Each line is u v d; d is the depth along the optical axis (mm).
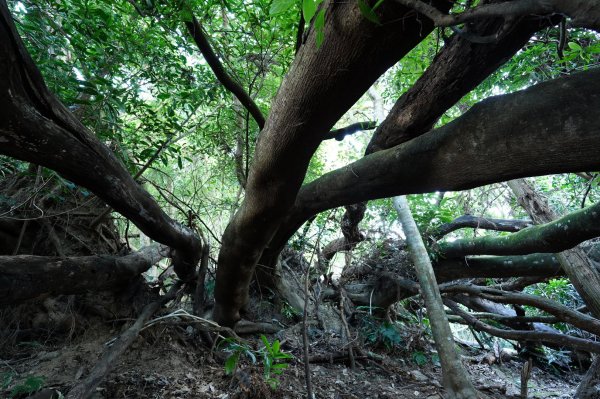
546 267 4566
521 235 3971
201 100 3859
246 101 3020
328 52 1746
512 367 5918
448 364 3092
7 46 1600
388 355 5188
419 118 2578
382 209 5691
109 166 2412
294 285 5859
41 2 2664
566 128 1456
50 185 3785
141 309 3959
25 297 2400
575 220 3246
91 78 2908
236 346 3180
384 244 5684
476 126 1811
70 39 2779
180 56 3541
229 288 4008
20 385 2695
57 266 2648
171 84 3605
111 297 3867
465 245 4871
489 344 6387
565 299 6035
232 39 4121
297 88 1974
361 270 5887
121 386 3049
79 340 3572
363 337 5336
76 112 3131
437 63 2285
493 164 1795
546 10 976
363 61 1737
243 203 3176
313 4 1140
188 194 5934
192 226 4312
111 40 3152
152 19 2750
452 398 2928
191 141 5410
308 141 2275
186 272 4340
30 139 1915
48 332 3537
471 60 2096
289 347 4664
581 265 4035
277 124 2227
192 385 3264
